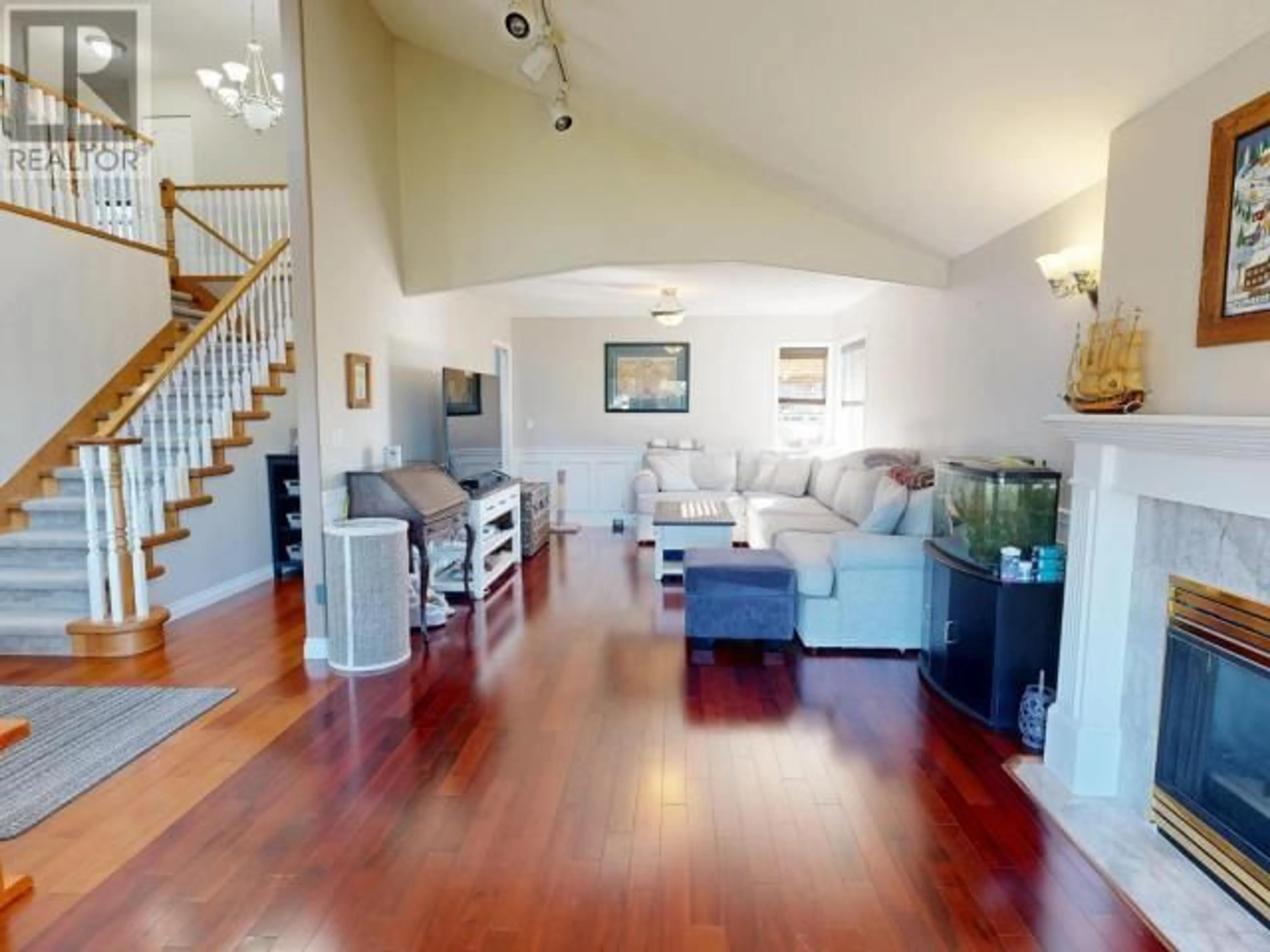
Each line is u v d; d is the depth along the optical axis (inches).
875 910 75.8
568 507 319.6
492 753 109.4
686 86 140.9
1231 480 73.0
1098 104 92.9
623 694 132.1
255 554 211.2
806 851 85.7
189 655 152.7
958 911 75.6
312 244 147.1
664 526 214.1
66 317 188.5
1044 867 82.8
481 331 267.9
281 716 122.6
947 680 129.7
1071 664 99.1
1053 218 126.3
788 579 151.6
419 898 77.7
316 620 151.1
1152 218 87.4
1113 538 94.5
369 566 141.4
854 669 145.3
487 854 85.0
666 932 72.6
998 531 121.0
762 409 312.2
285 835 88.9
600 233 187.3
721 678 139.8
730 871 82.1
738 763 106.7
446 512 172.6
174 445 189.5
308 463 149.3
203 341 192.2
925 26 93.3
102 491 181.0
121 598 152.3
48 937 72.0
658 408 314.7
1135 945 70.9
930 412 191.8
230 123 299.1
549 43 132.5
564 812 93.7
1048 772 103.4
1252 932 72.6
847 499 220.2
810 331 308.8
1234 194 72.9
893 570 153.6
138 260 213.3
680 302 271.9
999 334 148.5
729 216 183.8
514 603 193.2
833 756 109.0
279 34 229.3
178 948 70.6
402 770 104.6
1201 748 81.8
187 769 105.0
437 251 193.2
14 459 175.2
